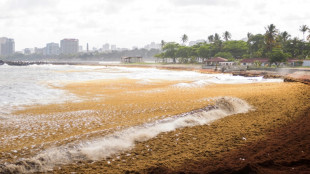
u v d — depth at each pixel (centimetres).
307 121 1192
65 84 3180
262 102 1739
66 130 1125
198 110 1361
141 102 1866
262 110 1483
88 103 1836
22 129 1141
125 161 757
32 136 1036
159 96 2181
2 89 2527
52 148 824
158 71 7400
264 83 3412
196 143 912
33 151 812
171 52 13288
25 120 1309
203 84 3228
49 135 1051
